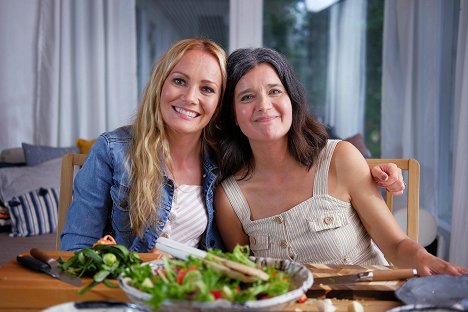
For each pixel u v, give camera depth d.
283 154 1.49
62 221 1.60
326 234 1.44
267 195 1.50
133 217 1.48
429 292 0.99
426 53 3.45
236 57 1.47
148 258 1.24
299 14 4.23
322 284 1.06
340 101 4.26
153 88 1.49
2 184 3.02
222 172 1.55
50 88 3.86
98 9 3.91
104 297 1.00
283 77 1.43
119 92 4.03
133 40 4.02
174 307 0.79
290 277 0.96
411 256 1.25
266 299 0.81
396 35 3.85
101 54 3.94
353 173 1.46
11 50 3.79
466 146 2.74
